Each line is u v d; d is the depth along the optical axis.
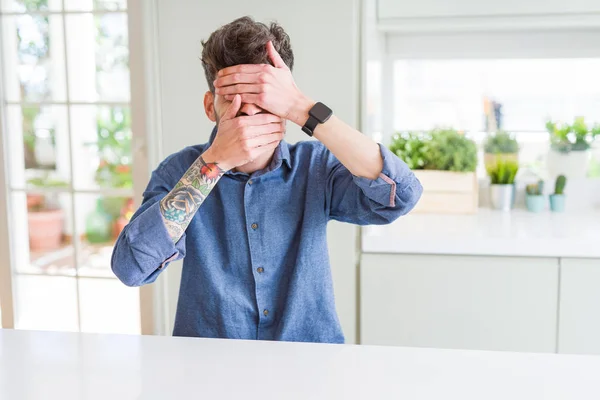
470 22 2.24
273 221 1.26
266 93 1.09
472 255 2.05
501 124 2.64
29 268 2.68
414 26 2.27
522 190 2.65
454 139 2.46
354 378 0.93
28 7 2.53
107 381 0.93
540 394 0.87
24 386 0.92
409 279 2.08
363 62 2.12
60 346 1.10
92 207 2.60
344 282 2.14
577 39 2.55
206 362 1.00
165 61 2.23
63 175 2.60
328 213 1.31
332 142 1.14
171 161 1.33
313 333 1.28
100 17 2.46
